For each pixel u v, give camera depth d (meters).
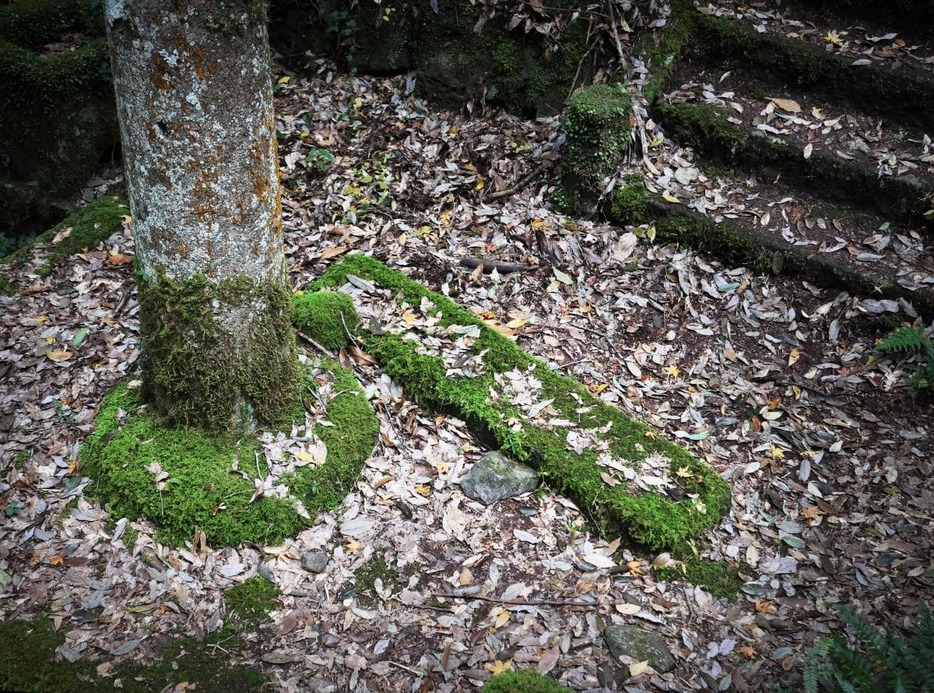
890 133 4.88
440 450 3.56
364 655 2.79
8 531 3.11
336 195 5.00
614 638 2.88
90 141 5.34
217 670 2.71
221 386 3.17
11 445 3.44
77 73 5.20
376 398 3.73
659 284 4.46
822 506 3.45
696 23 5.37
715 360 4.10
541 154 5.07
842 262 4.35
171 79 2.64
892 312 4.16
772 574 3.18
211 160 2.79
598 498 3.30
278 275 3.17
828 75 5.08
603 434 3.57
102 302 4.21
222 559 3.07
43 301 4.21
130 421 3.34
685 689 2.74
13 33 5.49
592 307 4.33
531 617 2.95
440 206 4.89
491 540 3.23
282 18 6.00
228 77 2.71
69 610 2.87
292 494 3.20
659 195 4.73
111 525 3.14
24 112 5.08
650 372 4.04
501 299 4.34
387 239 4.70
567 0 5.36
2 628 2.78
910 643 2.82
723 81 5.31
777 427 3.79
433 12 5.54
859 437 3.74
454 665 2.77
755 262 4.46
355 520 3.25
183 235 2.88
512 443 3.49
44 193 5.17
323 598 2.98
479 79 5.53
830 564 3.21
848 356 4.10
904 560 3.22
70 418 3.56
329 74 5.85
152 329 3.08
